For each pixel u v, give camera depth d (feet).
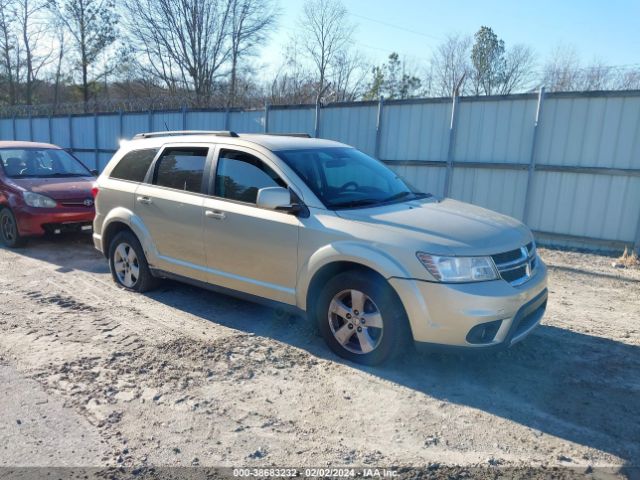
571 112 29.14
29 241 29.32
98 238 20.75
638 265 25.64
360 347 13.73
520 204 31.45
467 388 12.71
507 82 124.26
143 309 17.85
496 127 31.50
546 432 10.92
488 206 32.50
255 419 11.19
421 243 12.43
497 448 10.33
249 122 43.14
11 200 26.99
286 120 40.42
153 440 10.37
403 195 16.30
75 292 19.77
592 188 29.12
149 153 19.01
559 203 30.22
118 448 10.10
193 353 14.33
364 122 36.40
